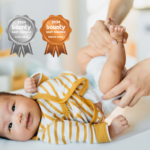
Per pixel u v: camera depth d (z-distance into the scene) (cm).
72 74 96
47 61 292
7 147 76
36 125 86
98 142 76
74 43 311
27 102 88
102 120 87
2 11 251
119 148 59
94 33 91
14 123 84
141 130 86
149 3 232
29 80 96
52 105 89
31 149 73
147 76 79
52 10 281
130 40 299
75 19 305
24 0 260
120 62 82
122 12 109
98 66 97
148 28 231
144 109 105
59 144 77
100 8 314
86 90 93
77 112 85
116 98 87
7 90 185
